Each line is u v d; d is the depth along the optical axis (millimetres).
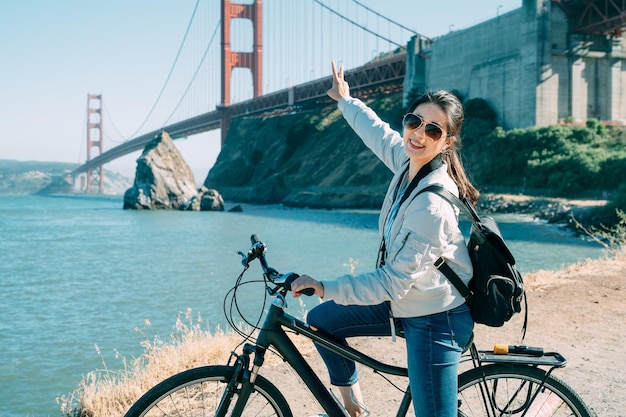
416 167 2328
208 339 5262
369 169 96688
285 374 4238
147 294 17703
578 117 68125
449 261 2205
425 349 2219
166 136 90750
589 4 65875
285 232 42562
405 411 2418
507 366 2430
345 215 66438
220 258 27953
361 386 4008
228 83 149125
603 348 4777
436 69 84812
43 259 28578
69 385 8602
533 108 67562
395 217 2295
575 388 3926
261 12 148375
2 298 17641
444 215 2133
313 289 2168
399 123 87188
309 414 3494
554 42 67812
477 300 2217
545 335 5148
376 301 2180
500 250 2211
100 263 26547
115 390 4355
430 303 2209
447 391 2230
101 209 98875
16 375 9156
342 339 2406
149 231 47250
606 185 54812
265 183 112062
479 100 75062
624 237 10461
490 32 75188
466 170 2402
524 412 2465
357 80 103438
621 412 3543
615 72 69438
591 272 8156
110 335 12211
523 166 64750
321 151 117312
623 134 62781
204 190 87000
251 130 145000
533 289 7098
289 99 124375
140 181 87875
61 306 16125
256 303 15242
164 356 4902
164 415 3078
